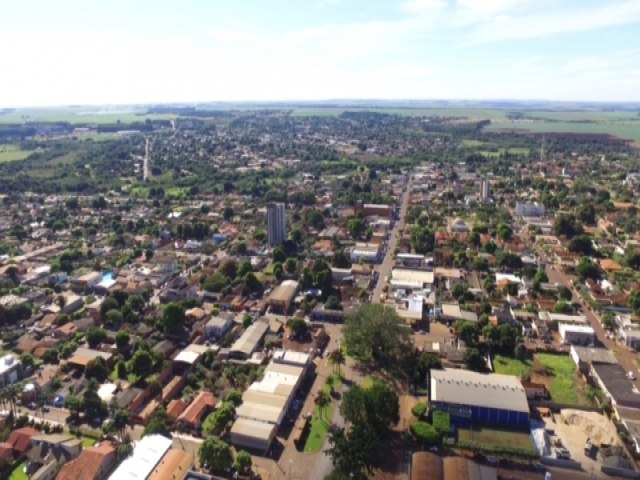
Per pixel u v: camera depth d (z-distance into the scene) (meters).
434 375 177.00
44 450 148.50
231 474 140.75
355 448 136.88
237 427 155.38
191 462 142.50
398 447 151.75
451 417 159.88
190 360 197.25
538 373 194.75
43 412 171.75
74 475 136.38
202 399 172.38
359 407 154.00
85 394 169.00
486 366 196.25
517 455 145.38
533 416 166.50
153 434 151.25
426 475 134.12
